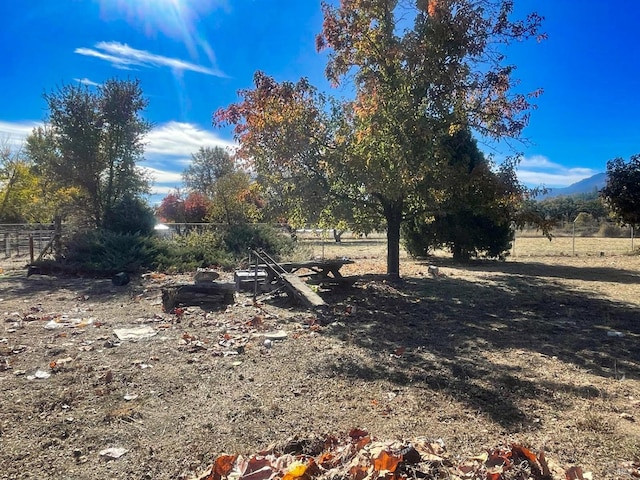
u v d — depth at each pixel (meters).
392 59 10.77
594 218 50.09
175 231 18.66
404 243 19.88
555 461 3.04
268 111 10.77
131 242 14.24
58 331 6.66
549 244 29.55
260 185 11.99
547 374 4.91
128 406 3.97
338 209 11.37
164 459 3.10
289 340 6.22
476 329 7.02
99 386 4.45
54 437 3.40
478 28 10.41
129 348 5.79
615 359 5.49
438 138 10.94
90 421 3.68
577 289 11.07
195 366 5.07
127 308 8.52
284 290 9.38
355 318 7.68
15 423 3.62
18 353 5.55
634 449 3.23
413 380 4.68
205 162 50.91
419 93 10.57
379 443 2.94
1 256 18.72
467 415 3.82
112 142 18.56
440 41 10.08
